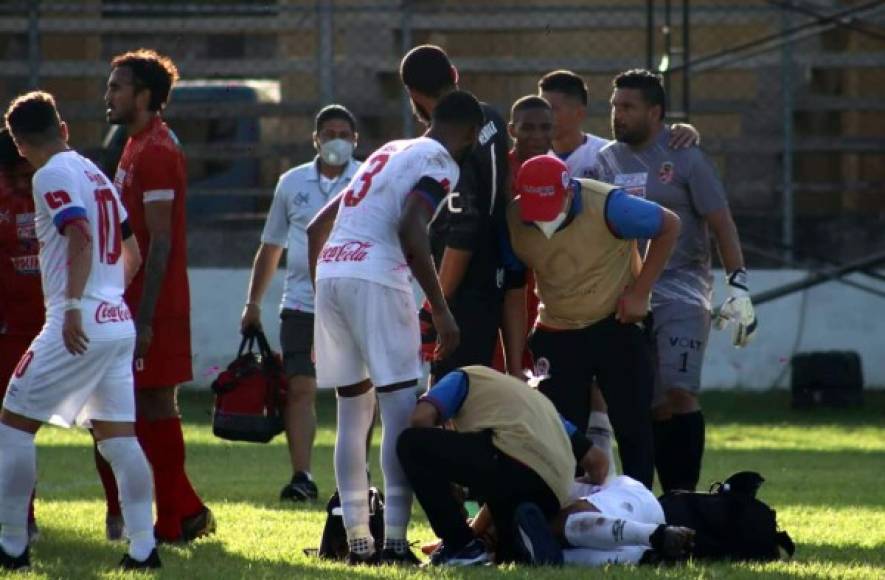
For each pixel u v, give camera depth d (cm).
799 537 3067
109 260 2489
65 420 2484
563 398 2872
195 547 2825
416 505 3631
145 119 2953
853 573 2431
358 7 6894
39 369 2436
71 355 2428
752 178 7200
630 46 7350
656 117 3253
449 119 2575
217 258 6931
